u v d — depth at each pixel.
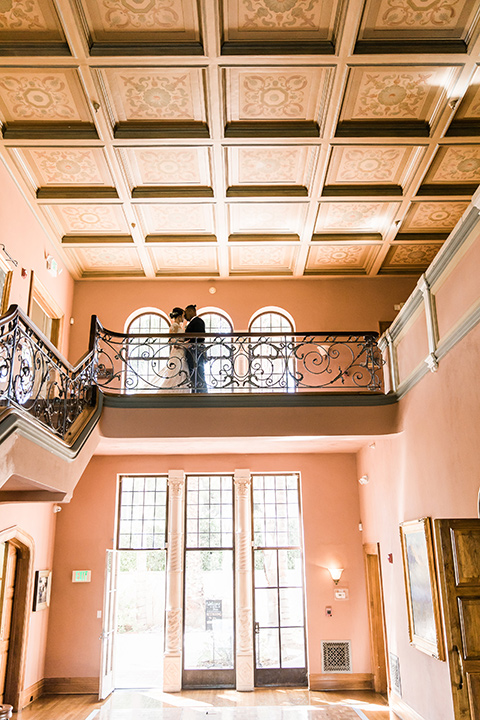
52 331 10.18
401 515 8.18
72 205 8.72
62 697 9.65
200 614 10.59
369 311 10.97
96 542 10.59
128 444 8.74
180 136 7.31
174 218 9.27
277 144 7.44
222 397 7.98
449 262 6.22
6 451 4.50
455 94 6.58
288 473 11.27
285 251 10.29
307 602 10.49
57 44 5.98
